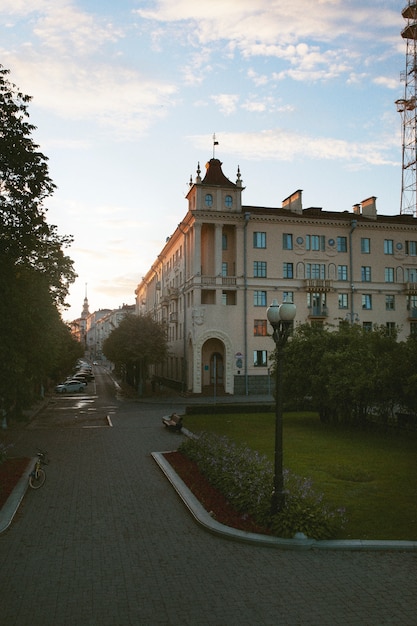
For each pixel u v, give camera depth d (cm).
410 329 4925
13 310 1634
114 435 2238
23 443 2041
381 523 1009
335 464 1577
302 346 2628
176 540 946
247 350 4450
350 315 4703
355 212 5188
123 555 874
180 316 5156
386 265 4891
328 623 651
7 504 1137
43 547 914
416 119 5306
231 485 1155
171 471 1460
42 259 1906
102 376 8662
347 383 2247
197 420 2748
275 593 732
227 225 4541
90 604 700
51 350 2269
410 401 2130
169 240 5700
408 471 1484
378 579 775
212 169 4712
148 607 692
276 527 940
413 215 5275
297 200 4734
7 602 705
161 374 6550
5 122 1509
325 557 858
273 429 2406
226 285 4450
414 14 4991
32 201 1597
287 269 4638
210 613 677
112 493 1277
